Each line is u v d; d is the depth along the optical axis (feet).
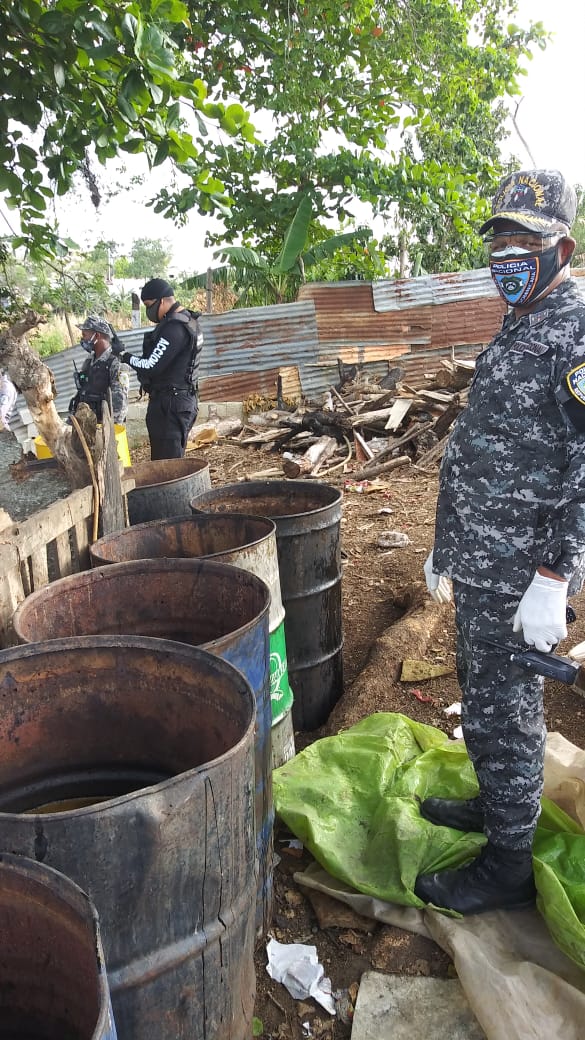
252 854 5.33
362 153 43.93
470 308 43.01
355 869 7.77
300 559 10.73
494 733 6.81
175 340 17.92
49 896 3.76
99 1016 3.27
